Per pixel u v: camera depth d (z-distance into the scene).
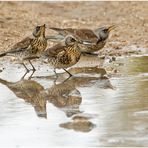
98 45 19.88
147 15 25.44
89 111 12.96
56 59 16.88
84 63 18.42
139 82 15.51
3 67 18.12
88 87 15.32
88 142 11.13
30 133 11.75
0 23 23.03
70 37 17.16
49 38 20.38
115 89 14.91
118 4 27.62
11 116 12.86
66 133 11.69
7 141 11.36
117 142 11.03
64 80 16.27
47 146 11.03
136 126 11.89
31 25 23.20
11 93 14.95
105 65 17.91
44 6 26.91
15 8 25.73
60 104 13.76
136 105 13.31
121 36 22.34
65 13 26.03
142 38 21.94
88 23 24.27
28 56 18.02
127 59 18.69
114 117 12.48
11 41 21.00
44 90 15.16
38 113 13.05
